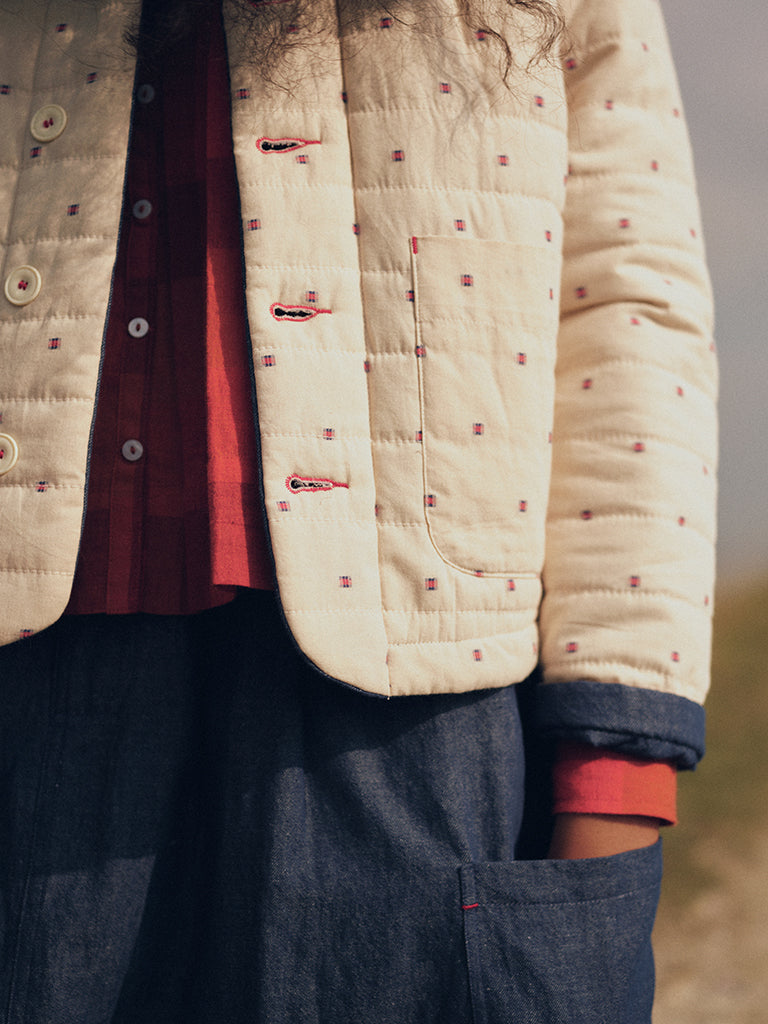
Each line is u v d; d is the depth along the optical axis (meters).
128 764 0.90
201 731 0.93
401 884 0.86
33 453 0.87
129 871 0.89
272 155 0.89
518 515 0.92
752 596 4.29
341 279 0.89
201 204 0.93
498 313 0.92
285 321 0.87
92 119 0.91
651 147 1.04
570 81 1.05
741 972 2.04
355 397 0.88
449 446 0.89
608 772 0.93
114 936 0.89
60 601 0.85
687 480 0.98
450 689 0.88
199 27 0.95
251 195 0.88
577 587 0.97
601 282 1.01
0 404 0.88
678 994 1.98
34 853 0.88
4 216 0.92
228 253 0.90
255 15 0.90
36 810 0.89
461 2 0.94
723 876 2.39
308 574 0.84
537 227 0.94
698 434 1.01
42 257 0.90
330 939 0.86
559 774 0.96
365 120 0.92
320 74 0.92
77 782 0.89
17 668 0.91
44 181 0.92
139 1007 0.91
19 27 0.96
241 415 0.88
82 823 0.89
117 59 0.92
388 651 0.87
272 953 0.85
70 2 0.95
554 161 0.96
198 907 0.92
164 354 0.92
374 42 0.92
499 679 0.91
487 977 0.85
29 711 0.90
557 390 1.02
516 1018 0.85
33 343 0.89
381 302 0.90
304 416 0.86
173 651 0.91
